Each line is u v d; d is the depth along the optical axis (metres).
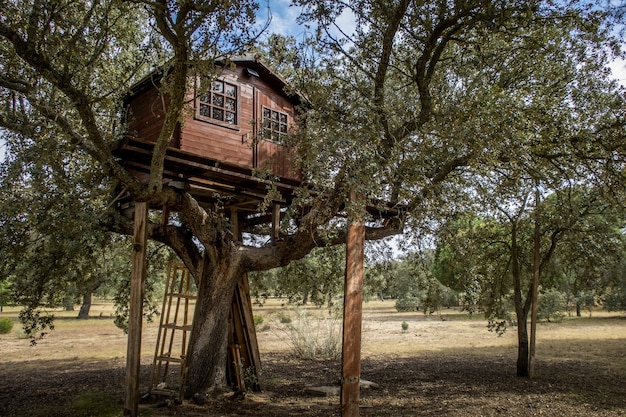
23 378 12.40
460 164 8.45
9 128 7.57
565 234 12.62
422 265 11.93
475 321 34.50
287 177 9.85
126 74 9.88
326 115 7.09
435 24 8.67
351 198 6.44
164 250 13.09
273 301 65.69
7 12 7.24
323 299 14.20
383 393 10.50
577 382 11.52
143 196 7.53
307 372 13.63
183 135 8.58
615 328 27.23
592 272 13.70
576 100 8.90
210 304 9.59
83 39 7.86
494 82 9.13
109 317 37.84
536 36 8.48
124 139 7.33
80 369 13.95
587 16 7.60
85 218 8.31
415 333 26.02
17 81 7.08
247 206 11.11
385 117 7.88
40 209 7.87
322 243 9.73
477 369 14.00
